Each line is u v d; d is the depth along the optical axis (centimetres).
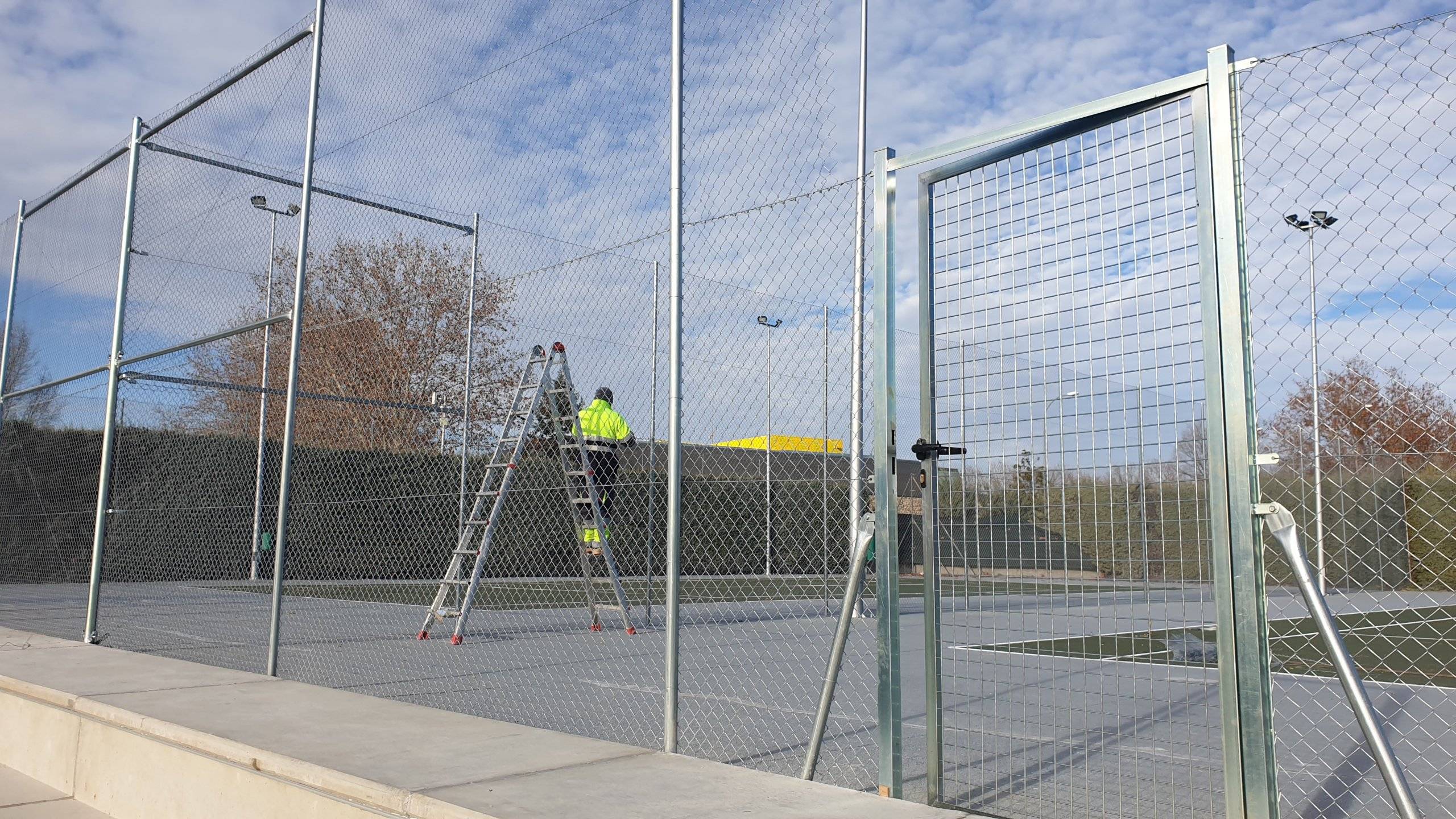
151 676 538
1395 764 223
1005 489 319
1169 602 276
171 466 1120
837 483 873
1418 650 836
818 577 886
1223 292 261
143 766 402
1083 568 298
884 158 350
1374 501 240
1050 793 347
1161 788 351
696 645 812
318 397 872
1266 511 250
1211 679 608
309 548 1294
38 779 465
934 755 329
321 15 609
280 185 713
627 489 888
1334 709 550
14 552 1018
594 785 318
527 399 838
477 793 304
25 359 983
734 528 905
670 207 396
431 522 995
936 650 333
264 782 347
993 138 321
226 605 1113
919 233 352
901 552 582
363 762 344
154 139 768
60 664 579
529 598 1075
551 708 520
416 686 587
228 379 954
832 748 436
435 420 891
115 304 748
